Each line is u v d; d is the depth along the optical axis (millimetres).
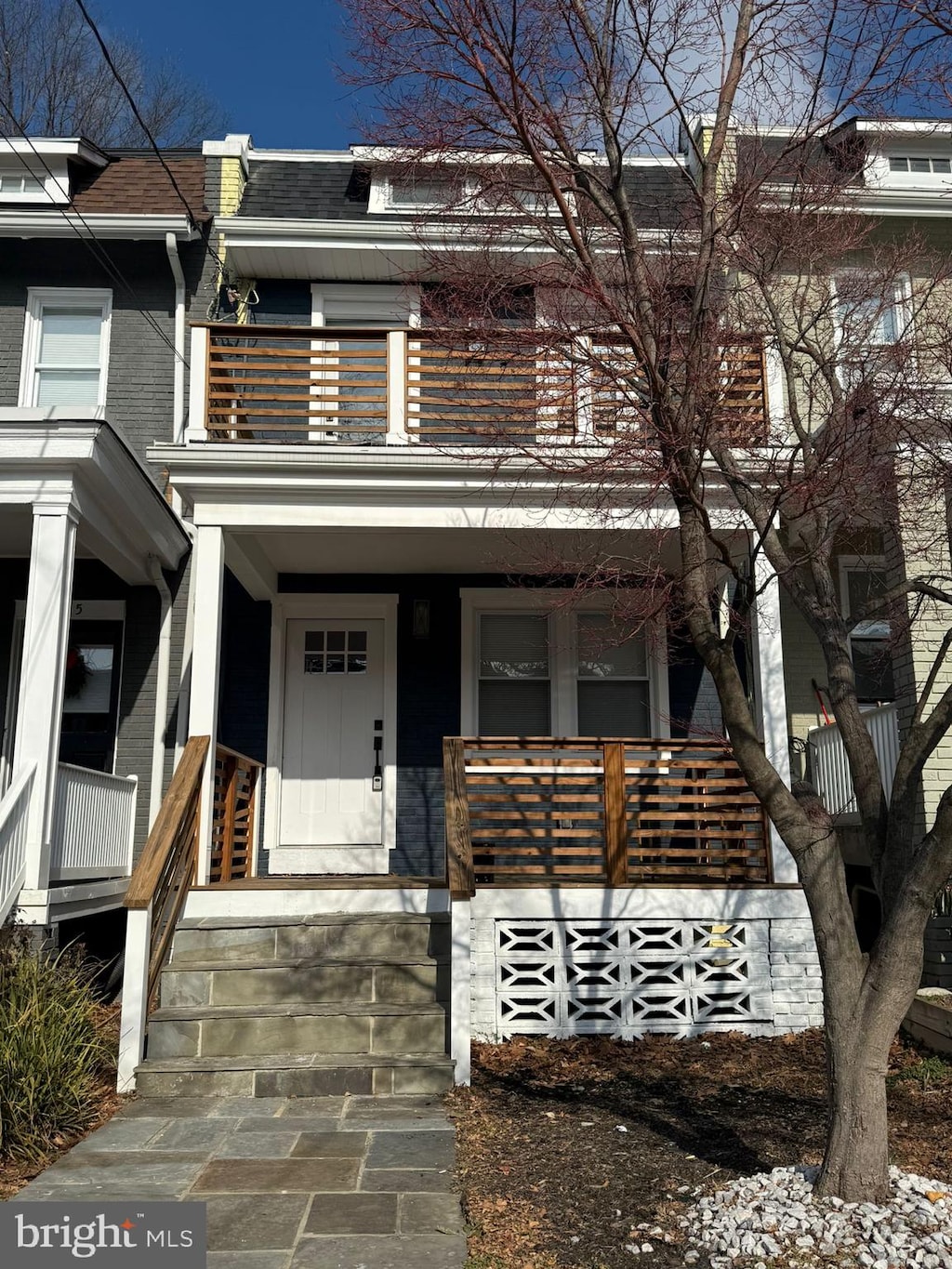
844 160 6422
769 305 5785
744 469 6637
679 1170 4590
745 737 4336
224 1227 3969
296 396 8133
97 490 7828
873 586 10023
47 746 6898
